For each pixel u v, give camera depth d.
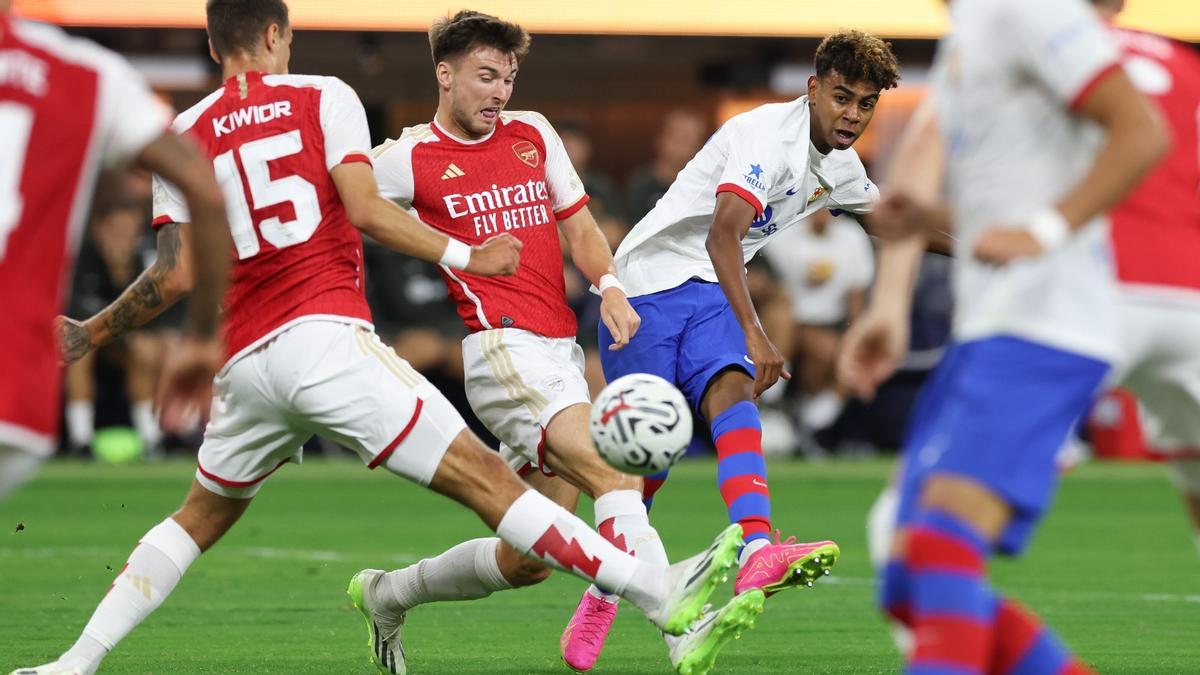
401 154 18.75
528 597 24.95
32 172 11.12
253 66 16.50
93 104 11.39
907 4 55.84
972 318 11.36
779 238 52.56
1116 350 11.25
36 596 24.30
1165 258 11.95
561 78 63.53
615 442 15.05
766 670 17.77
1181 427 12.85
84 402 50.78
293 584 25.77
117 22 53.19
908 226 11.24
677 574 15.15
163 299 16.53
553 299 18.98
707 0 55.66
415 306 49.16
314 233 15.77
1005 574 27.86
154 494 42.31
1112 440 55.12
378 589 17.81
